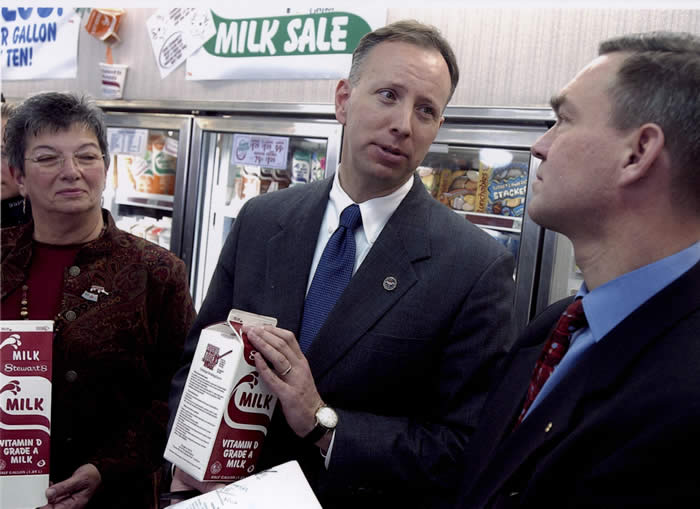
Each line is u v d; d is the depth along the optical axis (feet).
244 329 2.97
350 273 3.61
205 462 2.86
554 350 2.60
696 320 2.08
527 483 2.23
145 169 9.28
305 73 7.72
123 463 3.90
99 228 4.19
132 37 9.05
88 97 3.98
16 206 5.08
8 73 10.29
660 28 5.87
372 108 3.37
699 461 1.81
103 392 3.95
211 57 8.38
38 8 9.86
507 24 6.56
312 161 8.24
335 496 3.31
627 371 2.14
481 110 6.45
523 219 6.29
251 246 3.99
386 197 3.68
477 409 3.28
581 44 6.23
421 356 3.38
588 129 2.34
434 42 3.44
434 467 3.14
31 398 3.42
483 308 3.37
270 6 7.89
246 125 7.91
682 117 2.13
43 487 3.46
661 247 2.25
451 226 3.70
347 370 3.35
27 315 3.86
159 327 4.27
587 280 2.52
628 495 1.92
